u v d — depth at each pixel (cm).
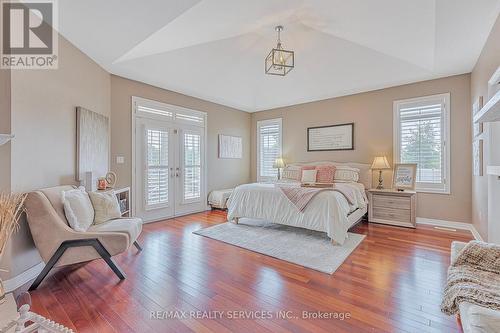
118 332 156
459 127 396
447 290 132
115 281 223
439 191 413
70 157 297
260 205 385
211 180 565
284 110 609
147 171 437
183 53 376
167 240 339
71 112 299
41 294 201
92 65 344
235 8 269
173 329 159
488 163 278
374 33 321
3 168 211
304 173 498
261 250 298
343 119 519
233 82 494
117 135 398
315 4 274
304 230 382
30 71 237
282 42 372
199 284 217
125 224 261
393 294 199
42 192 223
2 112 213
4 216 136
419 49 332
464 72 389
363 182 465
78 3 231
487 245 149
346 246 309
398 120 454
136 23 269
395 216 413
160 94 461
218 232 374
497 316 87
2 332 109
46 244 210
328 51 392
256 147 662
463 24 262
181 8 251
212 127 568
